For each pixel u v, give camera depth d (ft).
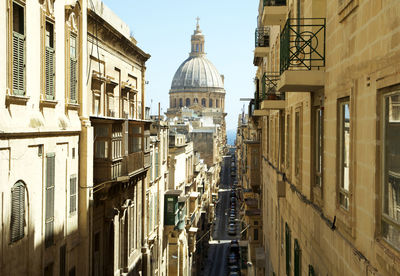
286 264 54.39
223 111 534.37
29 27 39.96
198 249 186.39
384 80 19.98
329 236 30.60
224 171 493.36
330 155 30.73
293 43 45.78
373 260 21.47
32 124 39.91
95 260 61.41
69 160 50.14
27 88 39.65
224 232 267.18
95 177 58.90
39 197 42.32
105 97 67.46
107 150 59.11
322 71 33.53
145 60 93.09
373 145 21.53
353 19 25.26
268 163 86.22
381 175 20.99
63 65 48.65
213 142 336.49
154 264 105.09
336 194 28.89
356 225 24.43
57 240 46.73
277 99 62.80
